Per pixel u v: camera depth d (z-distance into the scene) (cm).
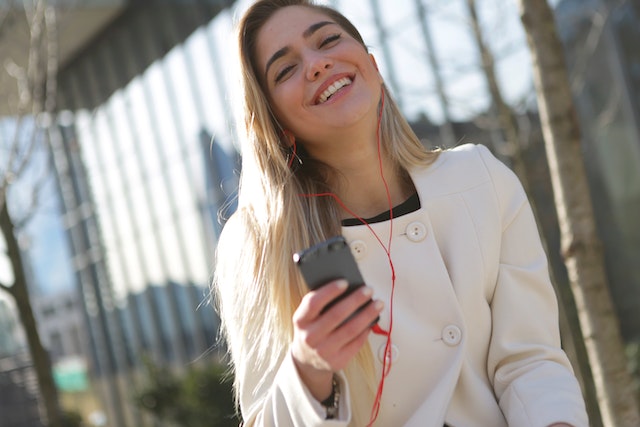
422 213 171
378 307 135
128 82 1316
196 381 971
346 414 145
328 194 175
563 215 303
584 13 779
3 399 1166
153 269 1361
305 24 176
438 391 162
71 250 1573
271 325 167
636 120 764
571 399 160
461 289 170
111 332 1518
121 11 1264
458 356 163
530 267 178
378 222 176
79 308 1580
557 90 301
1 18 550
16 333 1243
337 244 133
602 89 789
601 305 299
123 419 1517
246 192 183
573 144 300
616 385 298
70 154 1501
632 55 758
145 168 1320
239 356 174
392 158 181
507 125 498
